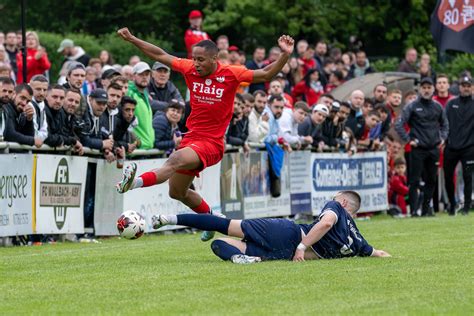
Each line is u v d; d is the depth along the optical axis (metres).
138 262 21.05
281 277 17.81
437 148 41.16
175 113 32.59
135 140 31.16
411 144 41.00
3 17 67.12
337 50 52.66
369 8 70.25
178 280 17.64
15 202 26.75
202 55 21.28
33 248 26.00
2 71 29.66
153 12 68.75
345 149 41.78
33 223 27.45
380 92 44.03
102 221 30.16
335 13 69.31
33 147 27.28
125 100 30.44
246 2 66.25
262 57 45.84
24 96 26.84
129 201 31.00
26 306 15.11
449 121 41.75
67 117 28.59
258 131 36.75
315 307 14.76
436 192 45.50
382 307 14.79
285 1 68.25
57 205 28.39
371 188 43.69
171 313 14.32
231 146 35.06
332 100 40.44
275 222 20.61
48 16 68.12
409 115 41.09
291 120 38.28
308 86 46.38
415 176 41.34
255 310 14.51
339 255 20.86
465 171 41.91
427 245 24.92
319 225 20.42
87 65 41.53
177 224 20.45
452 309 14.67
